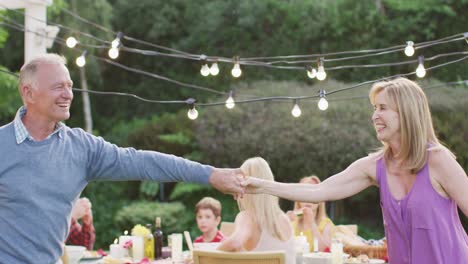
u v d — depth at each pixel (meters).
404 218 2.91
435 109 11.77
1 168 2.78
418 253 2.87
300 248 4.62
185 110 13.59
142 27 15.65
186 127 13.27
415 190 2.88
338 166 11.85
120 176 3.04
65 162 2.88
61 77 2.88
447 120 11.63
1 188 2.79
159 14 15.52
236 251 4.05
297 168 12.09
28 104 2.88
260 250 4.18
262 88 12.77
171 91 15.48
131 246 5.26
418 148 2.87
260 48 14.87
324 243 5.37
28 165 2.80
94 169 3.01
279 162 12.16
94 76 14.77
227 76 15.05
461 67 13.97
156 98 15.57
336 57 14.33
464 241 2.91
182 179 3.09
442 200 2.87
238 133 12.31
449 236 2.86
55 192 2.83
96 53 14.62
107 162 3.00
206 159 12.62
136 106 15.55
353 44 14.30
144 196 13.46
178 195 13.20
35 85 2.85
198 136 12.59
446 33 14.21
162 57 15.59
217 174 3.12
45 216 2.80
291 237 4.28
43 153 2.83
